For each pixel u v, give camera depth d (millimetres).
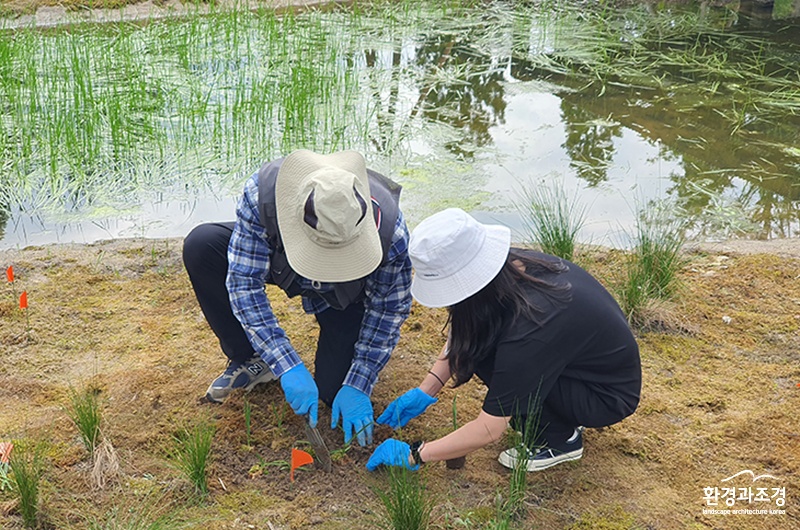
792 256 4812
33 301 4277
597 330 2824
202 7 9734
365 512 3018
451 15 10008
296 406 3061
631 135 6848
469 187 5887
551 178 6059
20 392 3604
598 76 8125
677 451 3301
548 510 3027
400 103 7332
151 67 7715
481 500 3074
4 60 7344
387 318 3182
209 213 5582
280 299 4371
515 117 7148
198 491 3086
